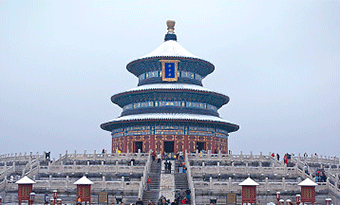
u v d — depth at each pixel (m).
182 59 122.38
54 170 81.44
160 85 120.69
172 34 133.88
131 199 72.12
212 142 118.19
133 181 76.50
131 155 94.69
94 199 72.44
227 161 91.38
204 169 80.50
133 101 122.88
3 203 72.50
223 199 72.12
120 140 120.69
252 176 80.75
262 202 72.50
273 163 91.94
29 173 79.00
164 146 116.88
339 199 74.19
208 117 118.12
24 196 60.47
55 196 64.56
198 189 72.06
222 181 79.81
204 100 122.06
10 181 74.88
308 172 84.75
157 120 112.69
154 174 81.69
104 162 91.31
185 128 115.25
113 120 119.62
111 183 73.12
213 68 131.25
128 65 128.75
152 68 125.38
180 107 118.62
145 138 115.62
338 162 103.56
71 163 90.69
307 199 63.84
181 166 86.56
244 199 61.81
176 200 66.31
